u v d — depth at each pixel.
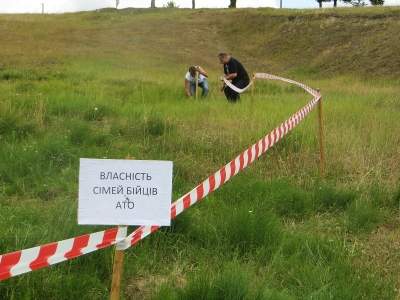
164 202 3.36
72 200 5.87
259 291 4.09
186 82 15.55
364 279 4.56
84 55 27.06
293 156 7.99
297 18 37.31
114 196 3.33
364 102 14.06
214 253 4.93
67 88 15.16
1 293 3.99
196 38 36.59
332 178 7.38
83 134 8.74
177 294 4.14
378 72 27.50
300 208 6.20
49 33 33.69
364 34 32.59
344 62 30.06
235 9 42.59
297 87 19.72
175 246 5.02
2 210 5.59
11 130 8.82
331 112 11.31
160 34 36.75
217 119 10.41
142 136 9.20
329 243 5.21
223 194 6.34
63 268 4.40
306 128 9.11
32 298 4.00
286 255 4.98
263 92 18.17
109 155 7.80
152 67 26.03
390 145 8.73
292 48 34.25
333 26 34.78
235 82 14.31
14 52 25.67
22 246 4.56
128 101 13.45
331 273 4.61
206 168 7.55
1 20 37.59
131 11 47.84
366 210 6.02
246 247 5.06
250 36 37.44
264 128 9.21
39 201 6.14
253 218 5.33
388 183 7.02
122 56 28.53
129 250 4.83
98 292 4.24
